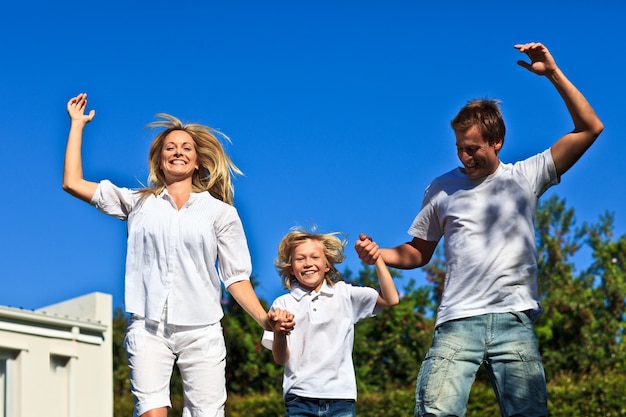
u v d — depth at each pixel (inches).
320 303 234.5
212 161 220.4
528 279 201.8
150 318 201.6
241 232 216.8
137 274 206.4
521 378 196.4
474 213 205.2
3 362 458.6
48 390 470.9
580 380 579.2
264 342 233.0
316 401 227.1
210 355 205.6
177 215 209.2
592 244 749.3
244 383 699.4
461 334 200.5
